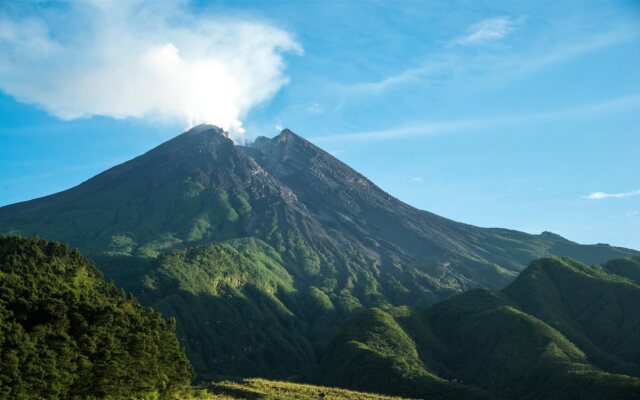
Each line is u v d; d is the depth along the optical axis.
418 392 145.62
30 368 81.12
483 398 136.38
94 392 90.06
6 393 76.88
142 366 99.19
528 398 141.38
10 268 106.19
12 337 82.44
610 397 121.69
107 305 103.00
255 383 146.00
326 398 126.44
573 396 130.88
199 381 164.75
